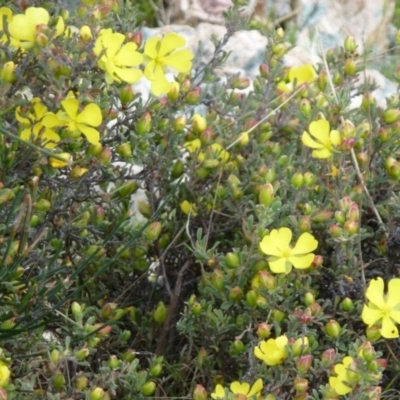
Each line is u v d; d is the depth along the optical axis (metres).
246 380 0.72
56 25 0.73
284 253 0.74
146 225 0.76
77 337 0.73
